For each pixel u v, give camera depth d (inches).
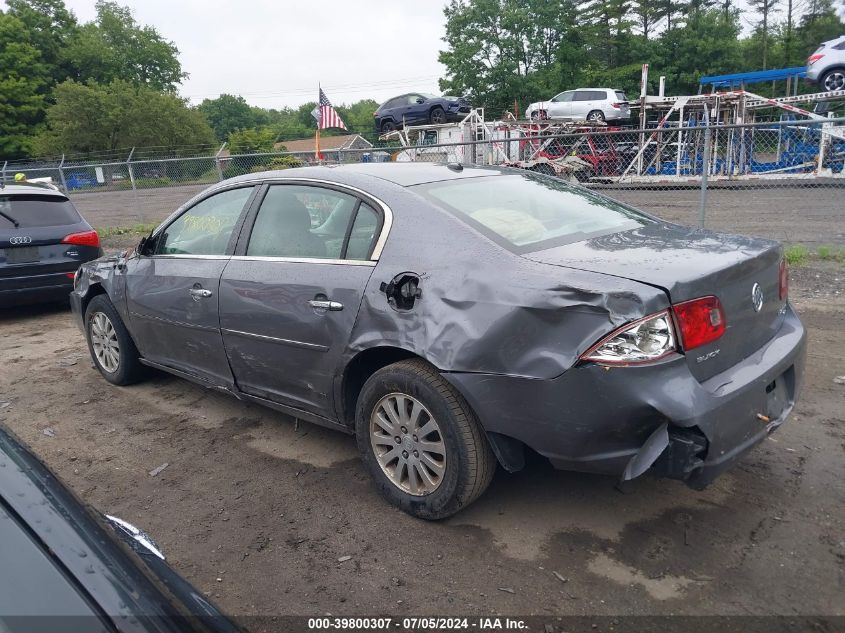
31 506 64.6
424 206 131.8
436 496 125.3
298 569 118.2
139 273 189.5
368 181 142.8
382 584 113.1
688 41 1892.2
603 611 104.0
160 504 142.3
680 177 643.5
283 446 167.0
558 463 113.0
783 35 2357.3
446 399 119.7
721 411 104.7
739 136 699.4
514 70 1926.7
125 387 215.3
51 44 2608.3
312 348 141.0
